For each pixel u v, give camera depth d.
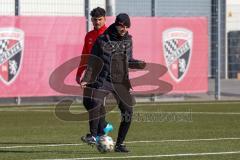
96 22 38.94
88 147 38.19
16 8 68.75
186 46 72.88
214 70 77.88
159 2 87.75
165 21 72.00
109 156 34.44
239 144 39.28
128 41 35.88
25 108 65.12
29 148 37.88
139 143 39.97
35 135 44.72
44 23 67.31
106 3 72.56
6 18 65.94
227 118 56.03
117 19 35.50
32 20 66.88
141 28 70.94
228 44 96.31
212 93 79.94
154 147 37.97
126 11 84.06
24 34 66.62
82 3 75.56
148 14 84.81
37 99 70.88
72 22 68.25
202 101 73.75
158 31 71.62
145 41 71.00
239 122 52.84
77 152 36.06
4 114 59.53
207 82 74.19
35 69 67.06
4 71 66.06
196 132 45.94
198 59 73.62
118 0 83.62
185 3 89.19
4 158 33.84
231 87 88.75
